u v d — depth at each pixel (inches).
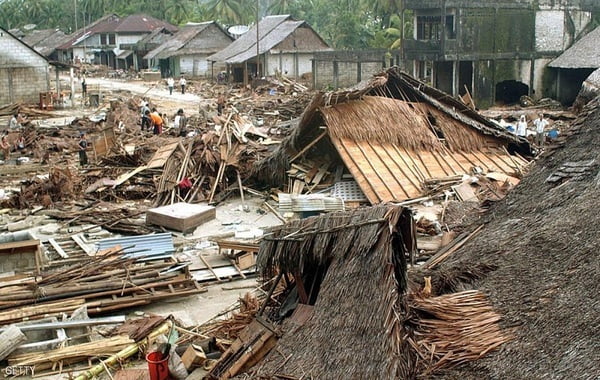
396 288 380.8
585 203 476.1
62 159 1288.1
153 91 2496.3
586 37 1902.1
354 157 888.3
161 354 454.6
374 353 359.3
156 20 3745.1
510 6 1866.4
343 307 398.6
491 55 1867.6
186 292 622.8
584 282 377.4
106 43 3703.3
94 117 1728.6
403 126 955.3
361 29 2797.7
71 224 855.1
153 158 1079.0
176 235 813.2
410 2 1887.3
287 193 933.2
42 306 567.5
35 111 1952.5
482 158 997.8
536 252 442.3
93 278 623.5
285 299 495.8
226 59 2588.6
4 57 2053.4
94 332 543.8
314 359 389.1
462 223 642.8
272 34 2596.0
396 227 400.2
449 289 450.0
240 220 872.3
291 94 2160.4
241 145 1053.8
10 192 1027.9
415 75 1932.8
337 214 447.2
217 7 3649.1
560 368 324.5
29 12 4867.1
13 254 653.3
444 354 371.2
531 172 616.4
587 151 582.9
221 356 470.0
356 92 948.6
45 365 493.7
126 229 831.1
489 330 379.9
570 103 1910.7
